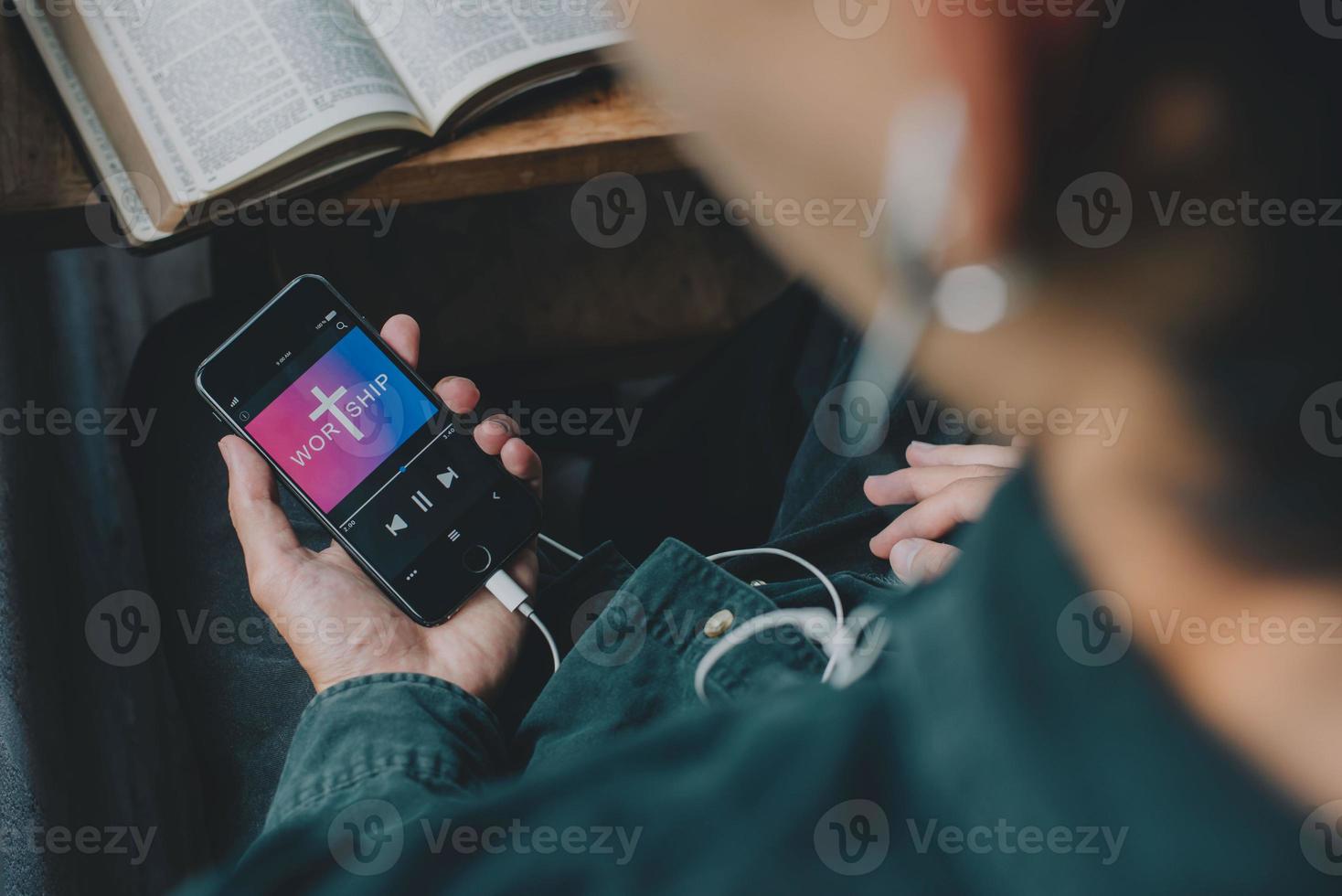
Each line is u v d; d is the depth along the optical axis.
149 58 0.65
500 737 0.54
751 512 0.81
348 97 0.63
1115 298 0.13
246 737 0.68
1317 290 0.12
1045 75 0.12
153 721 0.97
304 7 0.66
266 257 0.98
